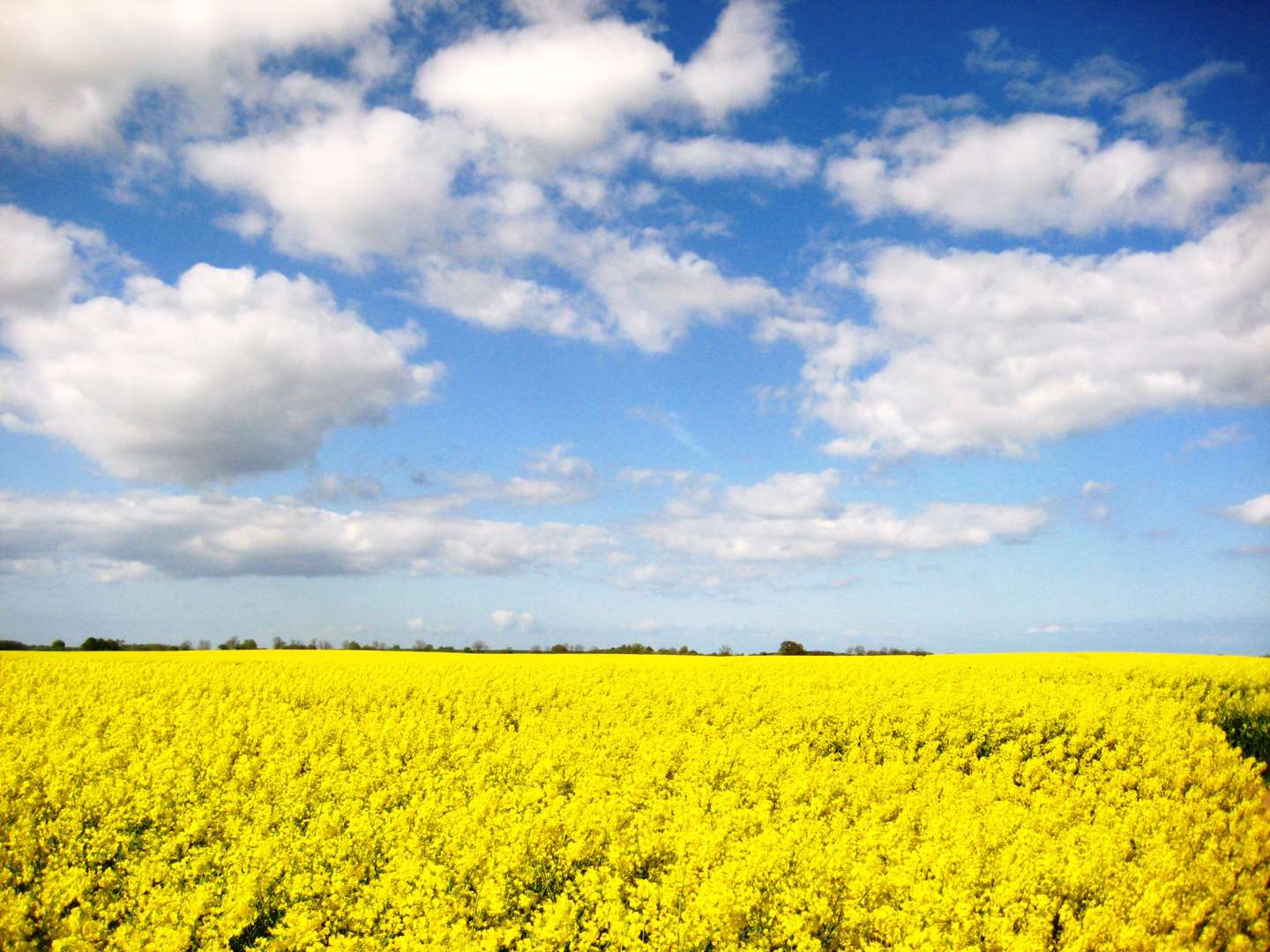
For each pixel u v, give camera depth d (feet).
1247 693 72.84
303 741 54.65
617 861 32.63
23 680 78.07
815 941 25.98
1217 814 36.55
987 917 26.53
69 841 35.01
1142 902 26.40
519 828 34.35
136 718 59.31
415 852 32.91
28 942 26.58
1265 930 25.35
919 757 53.52
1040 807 40.22
